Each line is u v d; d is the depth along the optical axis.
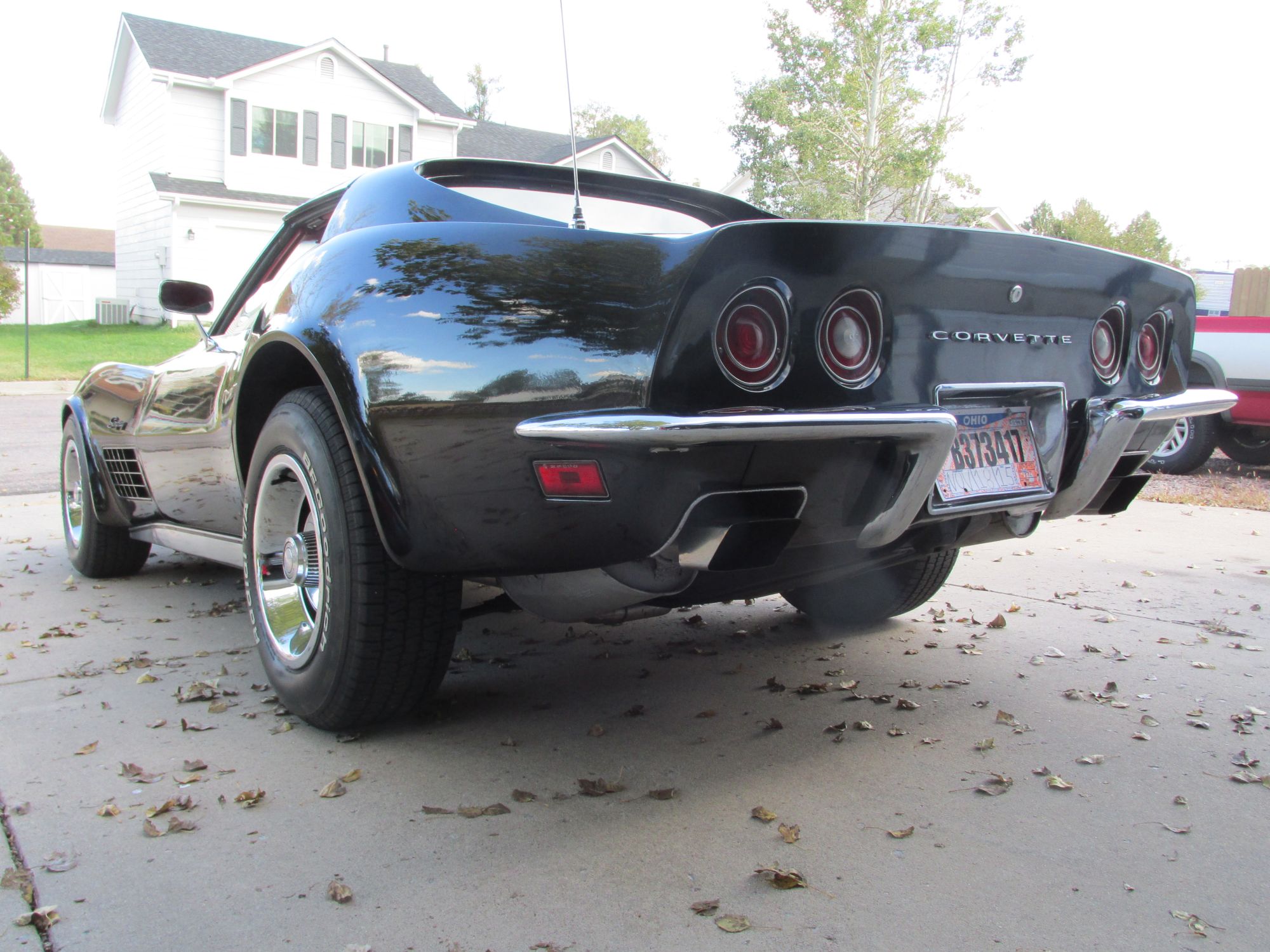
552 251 1.85
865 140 19.47
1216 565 4.32
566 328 1.77
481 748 2.25
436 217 2.14
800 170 19.86
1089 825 1.87
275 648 2.43
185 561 4.54
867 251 1.83
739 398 1.76
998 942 1.48
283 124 23.58
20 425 10.76
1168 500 6.34
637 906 1.58
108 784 2.04
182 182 22.69
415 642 2.16
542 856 1.75
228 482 3.01
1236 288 13.03
